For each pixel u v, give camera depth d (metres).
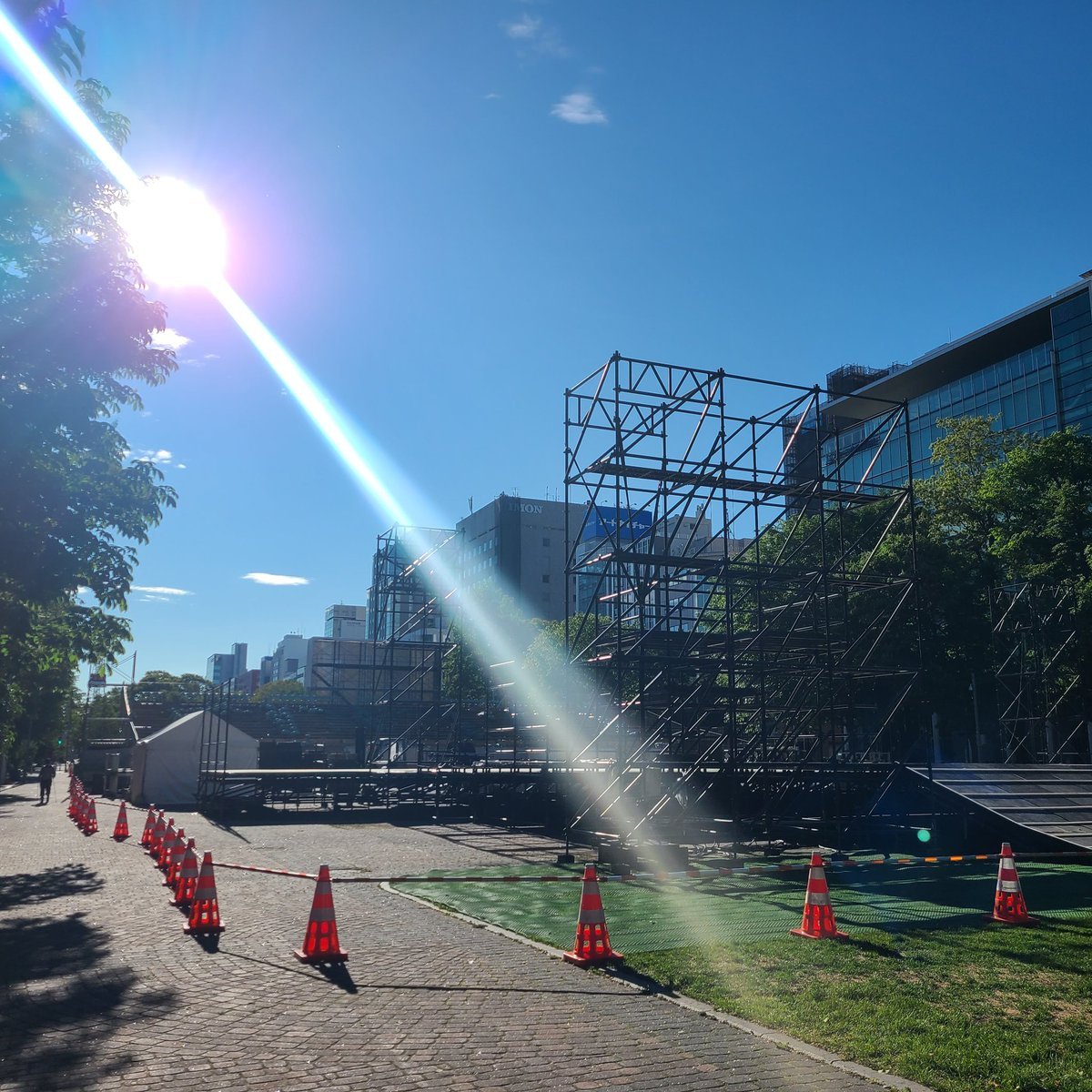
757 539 22.75
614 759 23.12
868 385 77.38
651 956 9.46
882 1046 6.55
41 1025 7.30
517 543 117.81
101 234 16.30
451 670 53.12
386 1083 5.97
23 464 14.93
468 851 20.62
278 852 20.34
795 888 14.54
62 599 16.72
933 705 32.94
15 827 27.06
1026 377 67.06
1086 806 20.12
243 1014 7.57
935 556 35.03
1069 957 9.32
